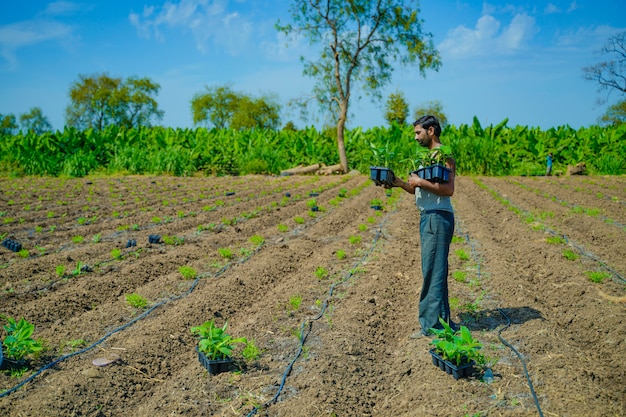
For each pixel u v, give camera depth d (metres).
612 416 3.47
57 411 3.62
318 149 26.09
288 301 5.98
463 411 3.64
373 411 3.92
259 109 66.19
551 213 11.62
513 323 5.29
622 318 5.03
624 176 22.80
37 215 11.45
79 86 66.50
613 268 7.11
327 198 15.02
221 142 26.69
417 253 8.43
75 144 25.50
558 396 3.76
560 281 6.58
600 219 10.95
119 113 66.44
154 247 8.55
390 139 24.45
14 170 22.20
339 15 24.56
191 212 11.76
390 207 13.44
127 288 6.50
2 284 6.41
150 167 23.86
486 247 8.59
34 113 76.69
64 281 6.60
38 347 4.34
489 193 16.05
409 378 4.32
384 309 5.87
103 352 4.58
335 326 5.25
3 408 3.62
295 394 3.98
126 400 3.96
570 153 25.30
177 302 5.98
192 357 4.73
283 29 25.25
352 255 8.17
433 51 25.31
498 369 4.27
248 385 4.11
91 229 10.00
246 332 5.11
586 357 4.49
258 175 23.88
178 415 3.69
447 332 4.29
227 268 7.41
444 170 4.59
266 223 10.88
